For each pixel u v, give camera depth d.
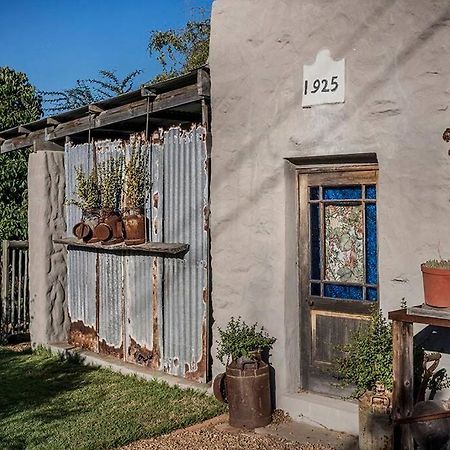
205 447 5.12
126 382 7.08
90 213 7.96
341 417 5.34
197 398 6.35
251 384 5.51
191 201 6.82
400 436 4.28
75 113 8.20
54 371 7.81
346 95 5.28
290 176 5.84
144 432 5.43
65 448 5.15
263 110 5.90
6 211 11.53
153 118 7.53
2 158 11.45
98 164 8.19
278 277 5.84
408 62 4.90
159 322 7.21
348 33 5.26
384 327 4.80
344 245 5.63
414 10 4.86
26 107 12.26
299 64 5.62
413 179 4.88
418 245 4.85
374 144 5.11
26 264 10.06
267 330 5.92
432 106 4.78
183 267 6.90
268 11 5.84
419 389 4.50
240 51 6.06
